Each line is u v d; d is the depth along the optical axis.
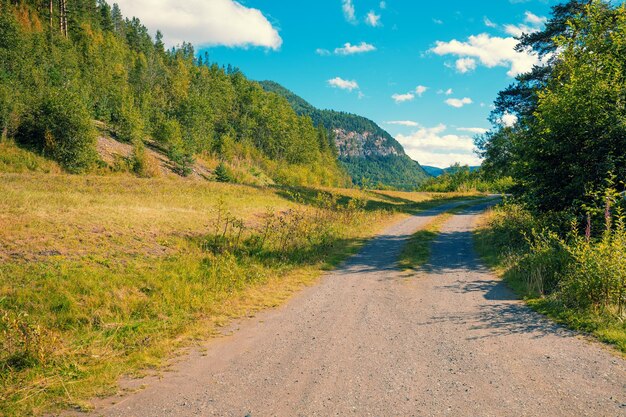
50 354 6.03
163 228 15.18
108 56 94.25
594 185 12.64
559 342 6.43
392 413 4.40
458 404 4.56
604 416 4.14
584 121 12.78
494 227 21.53
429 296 10.12
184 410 4.56
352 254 16.70
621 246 7.70
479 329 7.34
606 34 14.02
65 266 9.70
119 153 45.94
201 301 9.31
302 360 6.15
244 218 20.61
